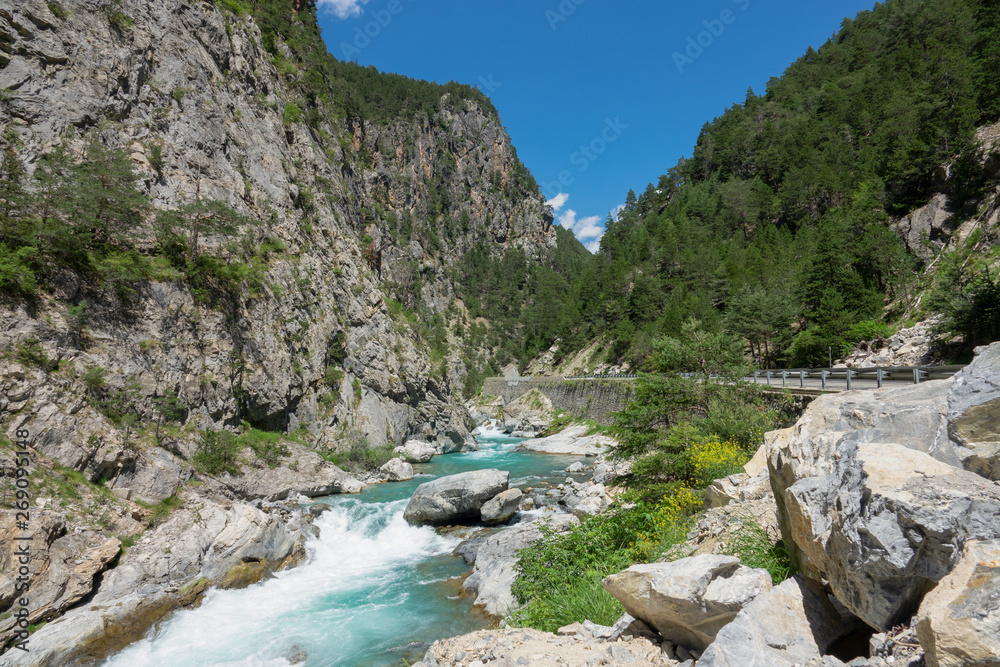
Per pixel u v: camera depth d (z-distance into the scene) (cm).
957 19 8175
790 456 579
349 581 1647
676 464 1452
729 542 749
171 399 2288
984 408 434
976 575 316
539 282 19275
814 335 4956
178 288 2627
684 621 560
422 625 1309
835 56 12438
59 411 1750
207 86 3591
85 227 2211
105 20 2908
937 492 373
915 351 3738
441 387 5159
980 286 3338
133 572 1466
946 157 5488
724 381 1988
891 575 376
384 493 2845
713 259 8144
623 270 9519
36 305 1938
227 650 1224
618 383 5231
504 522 2134
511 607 1230
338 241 4900
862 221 5891
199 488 2033
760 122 12219
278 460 2766
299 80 5769
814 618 482
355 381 4153
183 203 2822
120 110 2814
